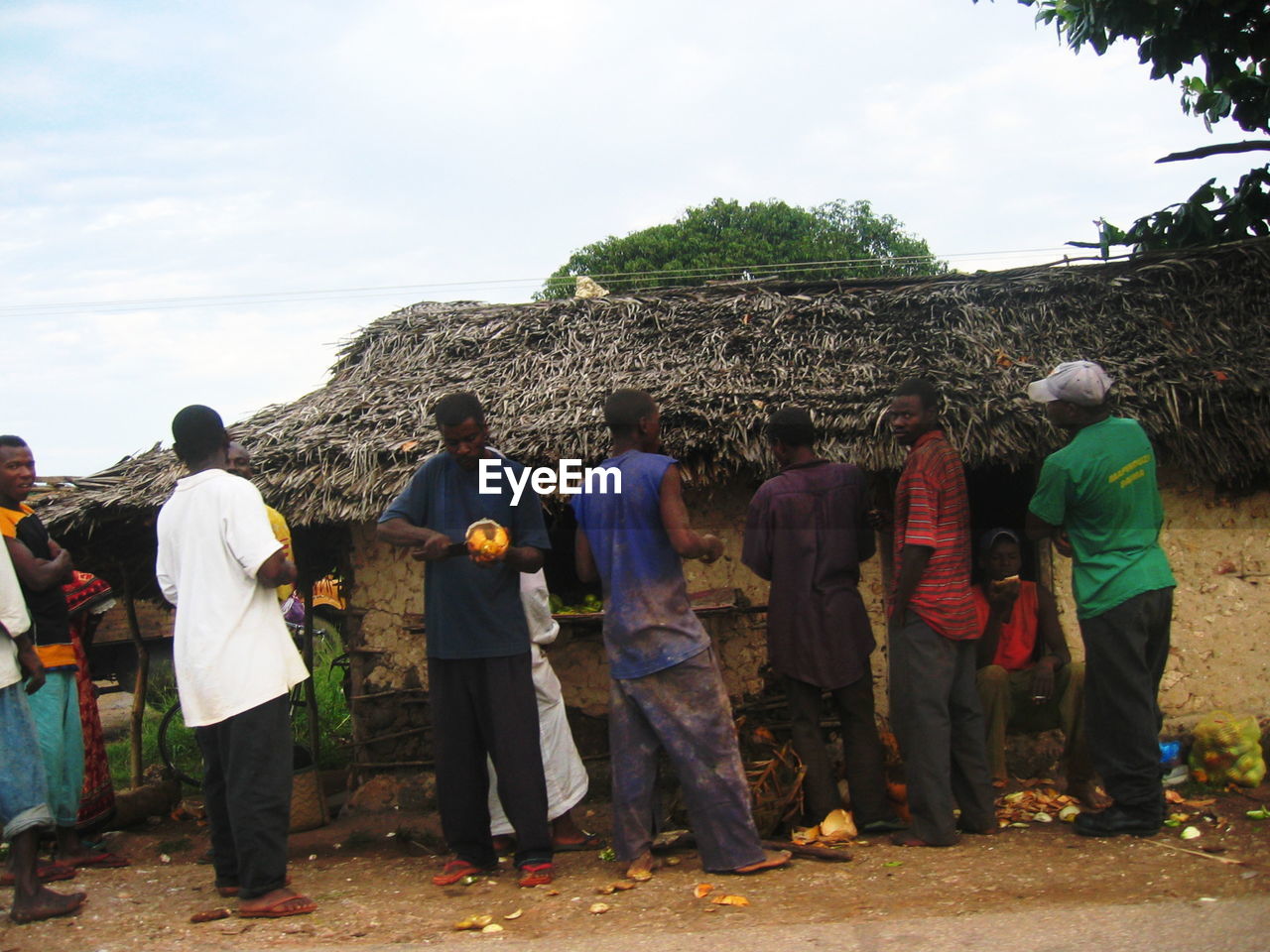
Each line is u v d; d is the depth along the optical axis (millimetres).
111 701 12531
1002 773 5652
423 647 6414
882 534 6266
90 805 5938
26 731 4316
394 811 6242
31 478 5004
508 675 4590
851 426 5730
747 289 7402
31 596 5004
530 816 4555
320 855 5570
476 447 4676
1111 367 5973
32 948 3900
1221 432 5797
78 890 4730
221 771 4434
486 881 4668
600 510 4637
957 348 6375
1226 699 6141
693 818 4543
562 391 6438
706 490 6355
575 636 6344
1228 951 3346
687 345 6871
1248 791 5492
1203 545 6184
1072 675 5379
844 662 5070
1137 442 4895
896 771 5547
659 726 4516
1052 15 8719
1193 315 6434
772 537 5211
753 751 6145
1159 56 7980
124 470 6527
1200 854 4453
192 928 4078
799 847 4781
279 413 6906
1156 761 4793
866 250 27172
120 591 7043
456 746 4668
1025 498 6984
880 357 6371
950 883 4223
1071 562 6047
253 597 4379
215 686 4230
